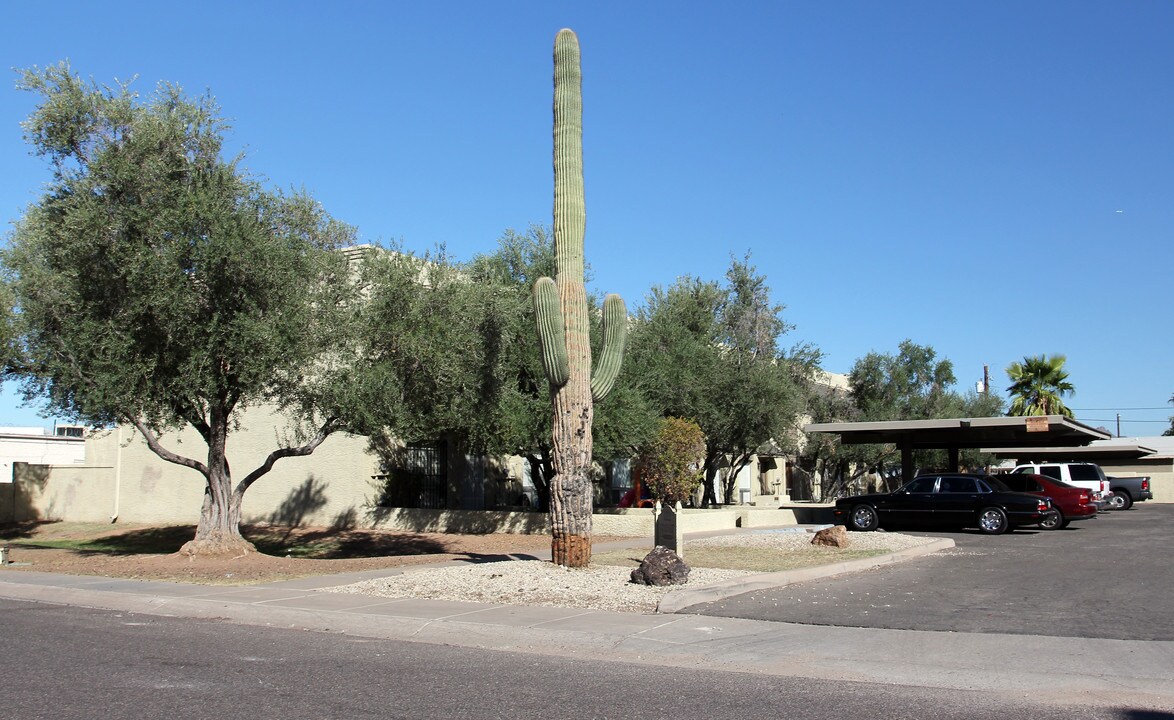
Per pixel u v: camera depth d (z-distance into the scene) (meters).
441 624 11.19
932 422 29.08
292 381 17.97
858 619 11.48
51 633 11.22
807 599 13.15
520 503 30.89
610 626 10.93
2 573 17.42
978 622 11.27
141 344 16.66
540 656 9.92
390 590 13.91
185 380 16.53
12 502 36.50
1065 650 9.59
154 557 19.14
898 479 56.09
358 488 28.44
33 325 17.56
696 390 28.59
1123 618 11.54
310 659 9.61
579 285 15.38
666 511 17.80
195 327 16.44
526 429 23.58
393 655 9.90
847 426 30.31
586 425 15.38
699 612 11.98
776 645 9.98
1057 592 13.86
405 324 18.64
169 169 16.81
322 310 18.09
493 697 7.90
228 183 17.05
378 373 18.17
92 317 16.81
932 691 8.22
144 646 10.31
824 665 9.14
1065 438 33.34
